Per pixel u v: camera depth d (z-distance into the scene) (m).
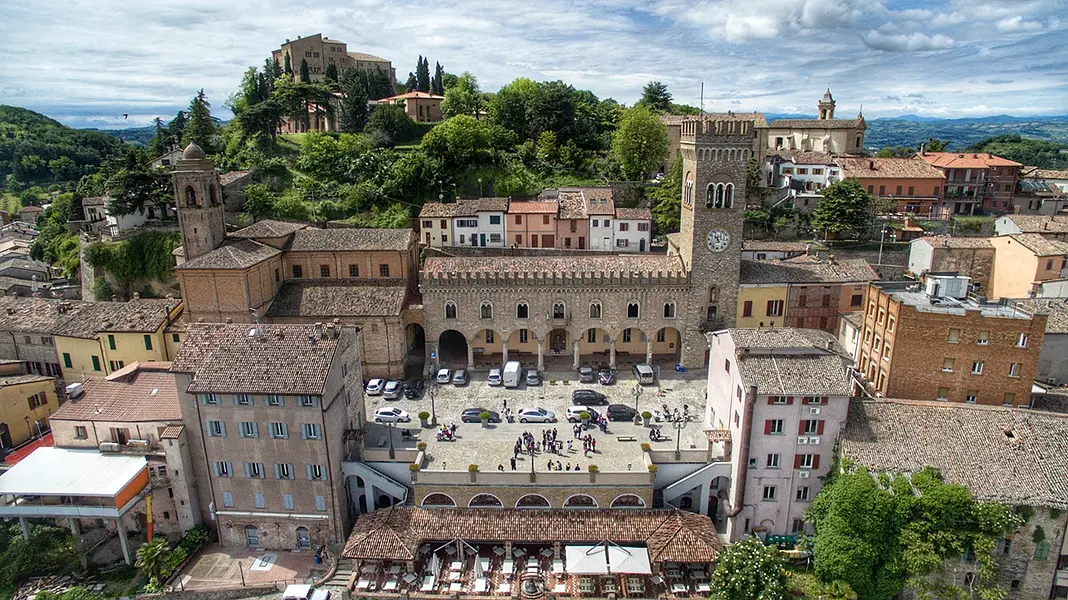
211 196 86.81
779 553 58.16
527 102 166.38
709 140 79.31
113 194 106.94
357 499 65.62
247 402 59.84
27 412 76.00
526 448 66.31
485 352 91.75
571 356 92.19
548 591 57.44
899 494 51.97
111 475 60.12
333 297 86.44
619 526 59.47
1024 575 51.97
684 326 86.56
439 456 64.69
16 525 62.56
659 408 76.44
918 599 51.25
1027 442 53.88
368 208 127.50
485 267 85.50
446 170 136.62
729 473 61.91
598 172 149.50
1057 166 196.50
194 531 63.00
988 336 61.66
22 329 85.00
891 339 65.88
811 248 110.44
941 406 58.16
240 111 170.38
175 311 83.56
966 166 131.75
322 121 165.00
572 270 84.88
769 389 56.75
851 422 58.12
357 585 57.22
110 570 61.09
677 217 122.00
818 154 140.50
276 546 63.84
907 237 118.62
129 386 65.94
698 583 57.53
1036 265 89.56
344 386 64.62
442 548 61.38
